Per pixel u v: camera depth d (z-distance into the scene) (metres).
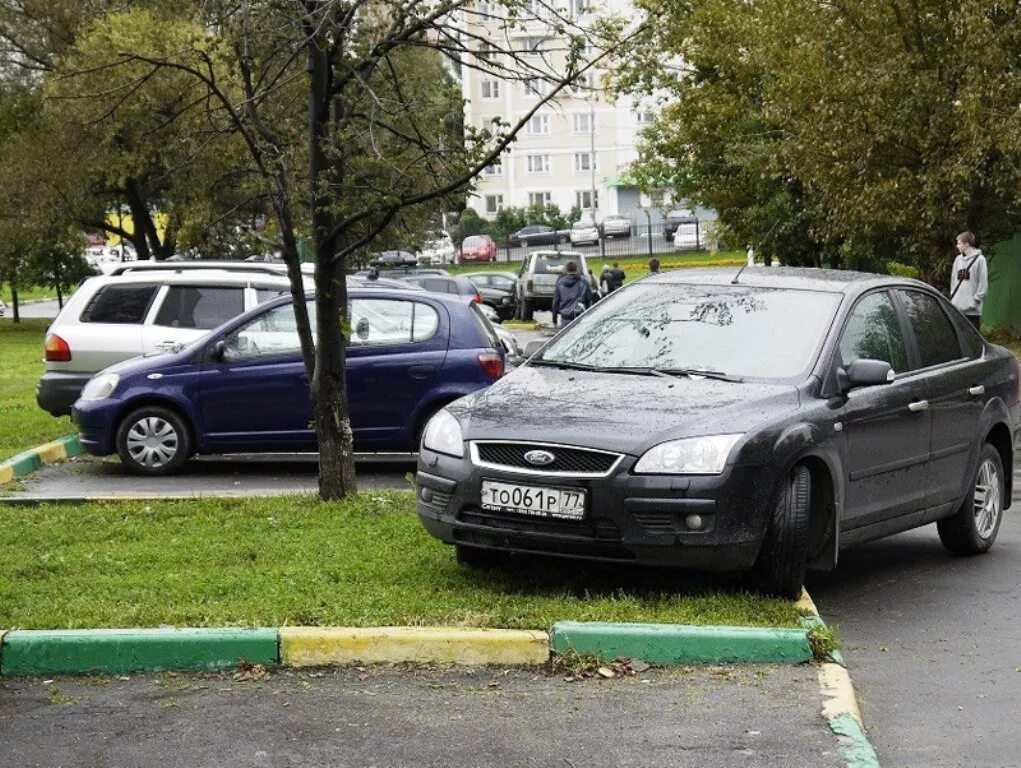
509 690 5.96
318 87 9.45
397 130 9.65
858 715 5.62
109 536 9.16
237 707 5.74
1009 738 5.51
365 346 12.94
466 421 7.41
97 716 5.64
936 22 24.39
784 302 8.29
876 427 7.91
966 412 8.92
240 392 12.93
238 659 6.24
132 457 13.01
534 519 7.01
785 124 26.66
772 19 26.08
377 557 8.24
